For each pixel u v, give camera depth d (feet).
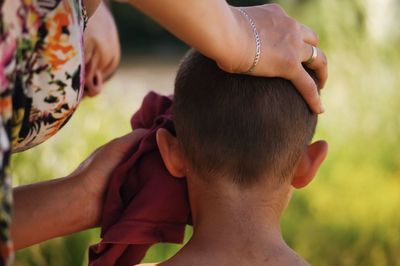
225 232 5.82
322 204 15.49
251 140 5.77
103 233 6.09
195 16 5.01
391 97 18.88
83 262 12.05
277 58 5.54
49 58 5.09
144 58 38.22
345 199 15.75
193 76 5.91
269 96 5.78
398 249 14.55
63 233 6.08
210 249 5.79
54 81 5.16
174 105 5.99
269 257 5.78
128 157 6.16
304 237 14.57
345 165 16.93
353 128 18.12
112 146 6.17
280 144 5.84
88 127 13.44
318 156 6.05
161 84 31.42
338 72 19.29
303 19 20.97
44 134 5.41
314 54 5.80
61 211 6.01
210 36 5.12
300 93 5.86
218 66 5.79
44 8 4.99
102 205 6.11
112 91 17.28
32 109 5.17
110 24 7.37
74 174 6.14
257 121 5.76
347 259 14.30
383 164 17.71
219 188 5.86
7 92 4.62
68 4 5.09
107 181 6.11
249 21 5.47
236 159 5.79
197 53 6.01
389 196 15.72
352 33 20.36
